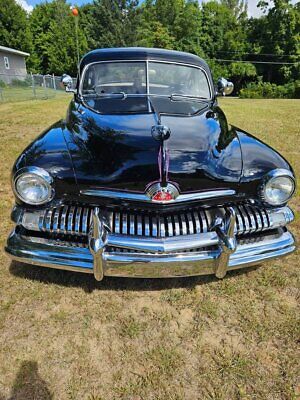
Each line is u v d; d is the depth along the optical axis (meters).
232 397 1.67
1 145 5.67
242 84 41.66
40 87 21.52
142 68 3.22
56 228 2.00
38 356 1.86
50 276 2.47
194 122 2.56
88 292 2.34
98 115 2.62
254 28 41.28
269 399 1.67
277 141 6.31
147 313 2.19
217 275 2.10
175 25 42.88
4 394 1.66
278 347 1.96
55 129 2.57
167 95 3.20
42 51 40.94
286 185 2.11
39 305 2.21
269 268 2.63
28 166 1.98
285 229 2.28
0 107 11.11
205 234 1.97
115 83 3.20
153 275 2.03
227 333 2.05
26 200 1.97
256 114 10.09
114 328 2.06
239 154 2.22
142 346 1.95
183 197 1.97
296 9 37.22
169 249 1.90
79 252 2.02
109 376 1.77
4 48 28.70
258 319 2.15
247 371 1.81
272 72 40.44
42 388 1.69
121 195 1.94
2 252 2.71
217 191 2.03
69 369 1.80
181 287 2.42
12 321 2.08
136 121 2.44
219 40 42.38
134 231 1.96
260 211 2.14
